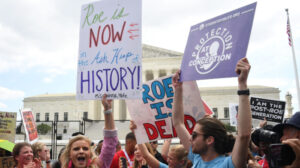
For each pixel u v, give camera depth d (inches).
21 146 195.2
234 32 111.3
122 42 143.8
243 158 96.8
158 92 183.0
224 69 111.0
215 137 105.6
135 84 137.8
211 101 2399.1
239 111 99.0
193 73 125.0
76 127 1391.5
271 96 2332.7
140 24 141.6
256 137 108.6
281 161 71.5
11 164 254.4
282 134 95.1
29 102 2716.5
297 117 89.0
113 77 143.3
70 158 129.4
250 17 107.8
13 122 331.6
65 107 2588.6
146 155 177.6
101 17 151.4
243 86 99.3
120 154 228.2
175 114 135.6
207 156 107.3
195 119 168.6
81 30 156.3
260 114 290.7
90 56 151.3
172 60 2111.2
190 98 170.7
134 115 186.5
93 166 129.3
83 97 149.7
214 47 117.5
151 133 182.4
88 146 130.0
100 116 2368.4
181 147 156.9
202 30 125.7
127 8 145.5
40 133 1259.8
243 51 106.1
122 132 1339.8
